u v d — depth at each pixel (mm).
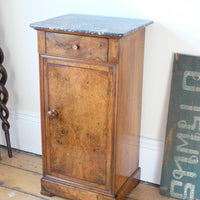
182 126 2080
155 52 2080
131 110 2029
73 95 1899
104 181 1986
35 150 2627
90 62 1788
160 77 2113
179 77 2031
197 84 2000
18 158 2570
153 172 2283
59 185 2107
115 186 1981
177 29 1995
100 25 1830
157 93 2148
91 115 1895
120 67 1764
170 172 2154
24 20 2359
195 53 1997
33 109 2559
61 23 1867
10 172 2408
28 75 2486
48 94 1961
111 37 1677
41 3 2275
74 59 1819
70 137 1992
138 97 2113
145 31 2061
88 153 1976
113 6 2094
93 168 1993
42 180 2158
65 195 2111
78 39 1764
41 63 1912
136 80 2029
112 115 1840
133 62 1928
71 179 2076
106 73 1778
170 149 2131
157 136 2225
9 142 2539
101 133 1902
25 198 2164
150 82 2143
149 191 2232
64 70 1871
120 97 1834
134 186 2258
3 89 2387
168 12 1983
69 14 2160
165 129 2189
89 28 1743
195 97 2020
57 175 2113
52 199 2156
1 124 2549
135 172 2240
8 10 2381
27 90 2527
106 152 1924
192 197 2133
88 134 1939
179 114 2072
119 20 1990
